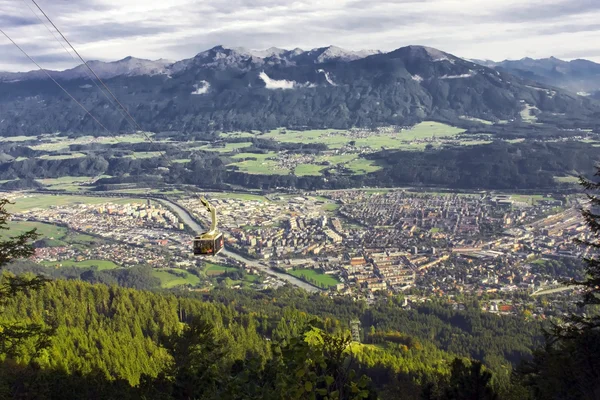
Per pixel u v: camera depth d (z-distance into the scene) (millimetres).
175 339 53906
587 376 36781
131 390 55031
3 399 49188
